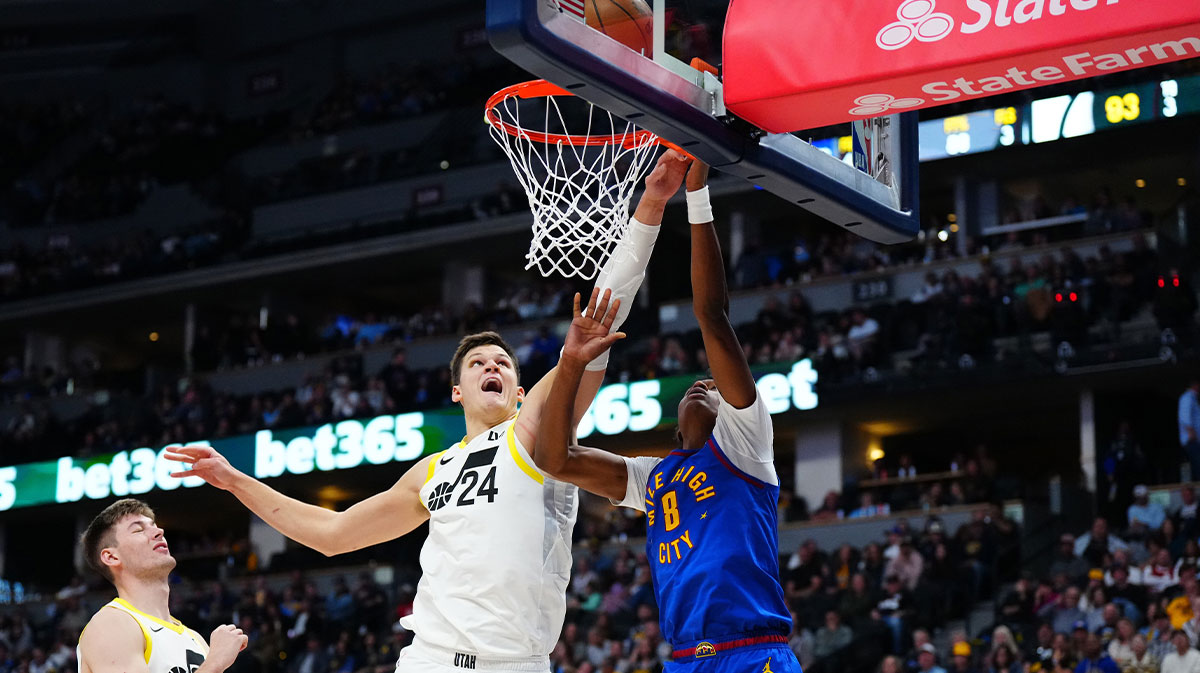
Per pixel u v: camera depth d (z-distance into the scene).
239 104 27.09
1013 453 19.16
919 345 16.39
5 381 23.98
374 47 26.25
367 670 15.50
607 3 3.41
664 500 3.82
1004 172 18.25
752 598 3.60
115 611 4.17
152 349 26.64
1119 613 11.80
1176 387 15.68
